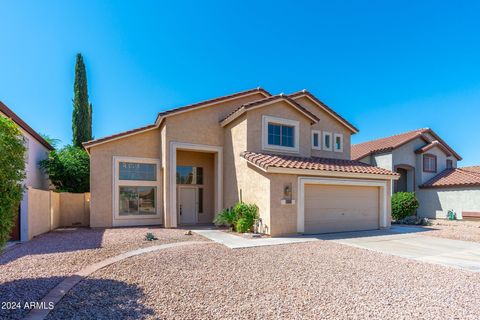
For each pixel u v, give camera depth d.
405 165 25.52
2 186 5.76
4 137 5.77
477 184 21.72
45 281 6.56
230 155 17.08
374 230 16.19
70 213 18.30
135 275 7.09
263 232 13.70
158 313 4.99
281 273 7.48
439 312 5.16
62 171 19.50
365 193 16.52
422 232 15.51
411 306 5.43
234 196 16.39
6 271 7.39
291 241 12.03
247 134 15.56
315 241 12.23
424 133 27.05
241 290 6.20
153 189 17.64
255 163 13.98
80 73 28.70
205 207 18.95
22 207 12.04
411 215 22.67
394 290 6.30
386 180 17.03
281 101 16.50
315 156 18.97
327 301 5.63
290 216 13.81
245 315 4.96
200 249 10.16
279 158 14.92
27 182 16.56
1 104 13.03
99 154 16.58
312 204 14.79
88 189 20.30
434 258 9.48
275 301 5.61
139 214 17.22
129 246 10.54
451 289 6.40
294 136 16.95
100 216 16.41
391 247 11.30
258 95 19.23
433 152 26.64
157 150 17.77
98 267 7.69
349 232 15.33
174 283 6.57
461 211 22.75
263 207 13.82
